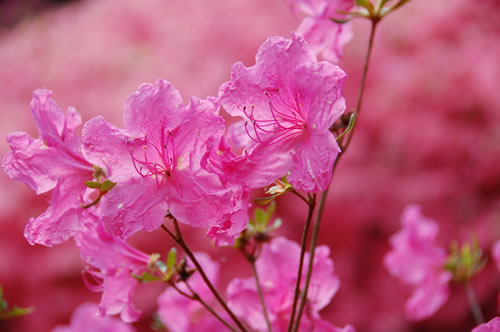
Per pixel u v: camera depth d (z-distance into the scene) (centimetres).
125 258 68
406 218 95
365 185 145
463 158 150
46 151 65
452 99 154
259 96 63
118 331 88
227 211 62
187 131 63
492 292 146
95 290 70
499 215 146
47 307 133
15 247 135
